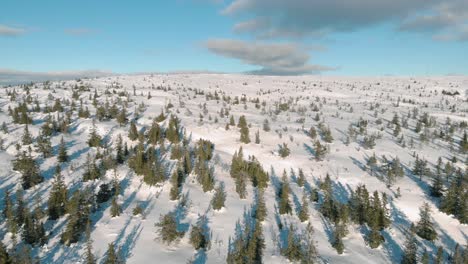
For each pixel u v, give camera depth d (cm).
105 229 7131
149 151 10500
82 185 8825
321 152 11969
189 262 6062
